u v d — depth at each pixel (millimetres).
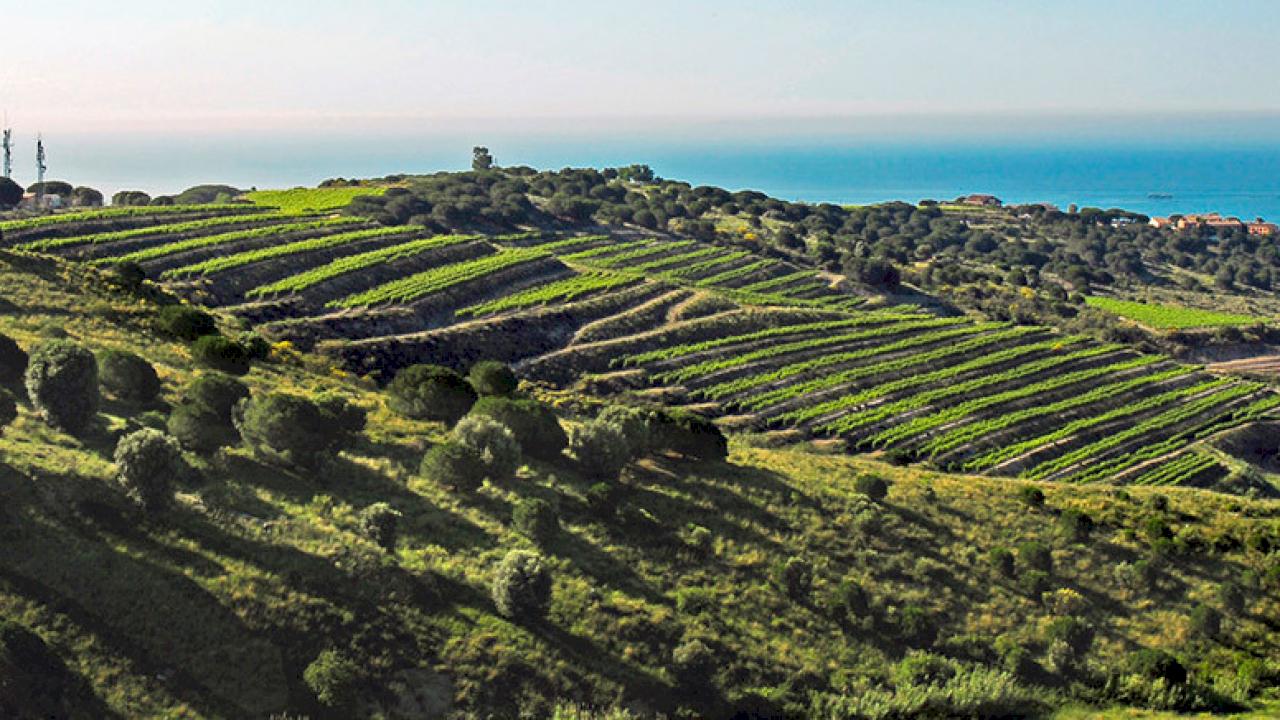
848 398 101562
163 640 29703
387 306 100062
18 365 41781
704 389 99625
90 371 38844
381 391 61594
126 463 33719
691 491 47625
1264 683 41781
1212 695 40250
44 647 27531
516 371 95125
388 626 32844
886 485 52969
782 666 37094
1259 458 106562
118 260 93188
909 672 37938
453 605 34750
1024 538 50094
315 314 94062
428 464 42000
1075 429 101500
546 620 35438
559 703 32375
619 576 39438
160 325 58375
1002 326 141000
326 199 159250
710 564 41906
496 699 31812
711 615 38594
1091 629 42000
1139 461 96188
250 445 40688
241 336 65188
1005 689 37875
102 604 29922
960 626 42375
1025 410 106562
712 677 35406
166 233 106125
